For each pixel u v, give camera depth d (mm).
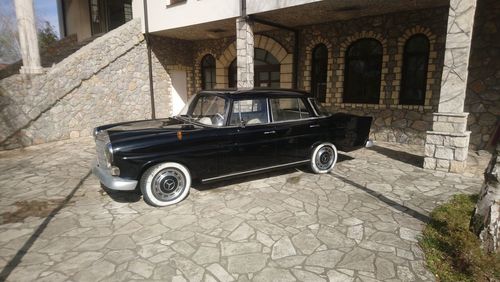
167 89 11742
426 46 7844
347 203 4363
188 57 12438
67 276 2746
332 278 2740
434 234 3471
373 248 3225
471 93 7141
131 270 2836
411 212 4082
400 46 8008
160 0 9844
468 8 5156
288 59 9961
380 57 8539
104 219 3873
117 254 3090
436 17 7418
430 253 3123
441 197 4574
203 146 4422
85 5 13773
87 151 7484
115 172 3990
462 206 4168
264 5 7570
